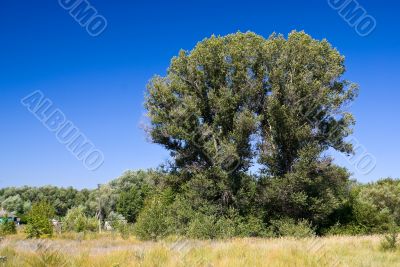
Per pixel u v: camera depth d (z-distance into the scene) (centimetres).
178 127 3266
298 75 3188
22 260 1034
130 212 7112
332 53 3256
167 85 3403
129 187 7988
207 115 3431
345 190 3722
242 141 3194
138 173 8312
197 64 3356
